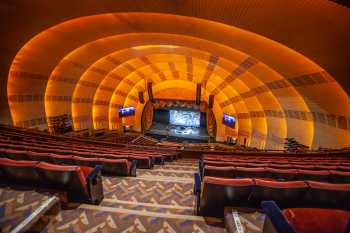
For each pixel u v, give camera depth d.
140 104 32.19
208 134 31.19
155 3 8.41
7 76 13.74
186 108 32.62
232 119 26.23
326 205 3.17
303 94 12.41
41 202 3.33
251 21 8.09
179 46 15.47
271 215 2.04
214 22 9.38
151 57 21.91
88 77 21.55
